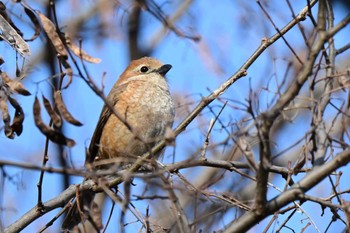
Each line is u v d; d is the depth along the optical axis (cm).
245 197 1526
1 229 923
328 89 925
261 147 826
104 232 985
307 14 959
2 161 755
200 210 1182
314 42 874
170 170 922
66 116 929
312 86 891
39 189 1027
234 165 1029
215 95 1056
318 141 904
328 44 964
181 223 877
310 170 888
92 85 836
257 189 834
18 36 1052
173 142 900
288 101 827
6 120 975
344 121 915
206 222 1161
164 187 855
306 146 888
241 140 858
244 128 985
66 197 1057
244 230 849
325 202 859
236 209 1114
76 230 1019
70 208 1063
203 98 1000
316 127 871
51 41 989
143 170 1083
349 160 825
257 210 840
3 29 1051
